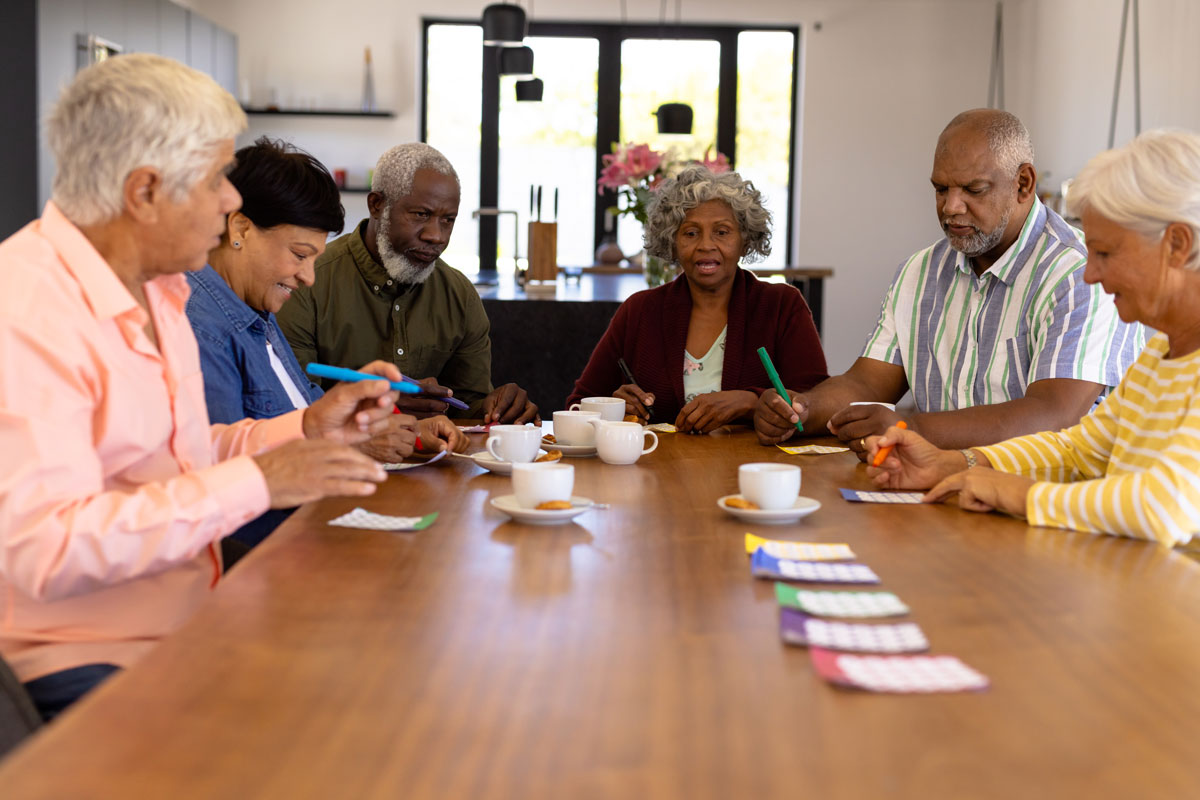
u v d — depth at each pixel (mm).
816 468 1815
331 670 848
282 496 1157
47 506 1063
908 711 788
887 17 7941
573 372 3961
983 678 843
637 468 1786
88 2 5512
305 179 1900
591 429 1917
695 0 7902
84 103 1174
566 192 8148
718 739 735
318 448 1172
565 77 8055
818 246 8125
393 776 669
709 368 2682
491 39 6109
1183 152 1399
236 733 728
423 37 7957
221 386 1785
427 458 1824
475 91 8031
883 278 8156
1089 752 724
